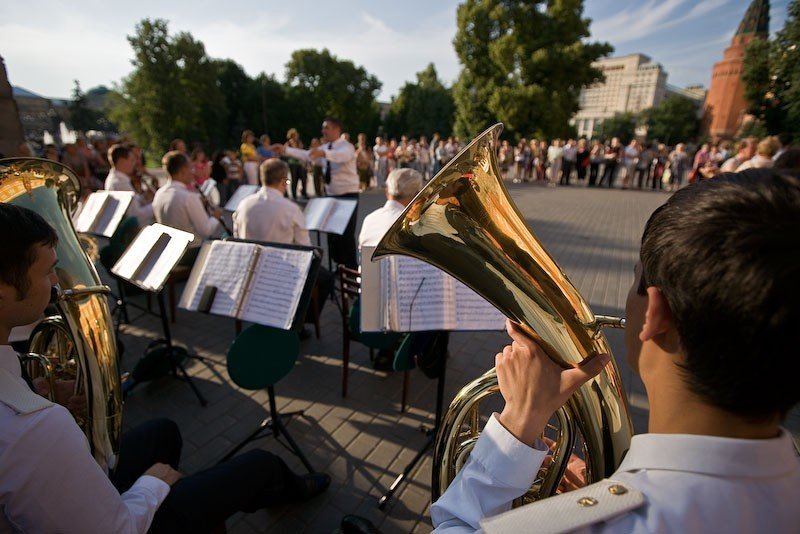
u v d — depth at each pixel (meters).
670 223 0.45
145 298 4.41
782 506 0.43
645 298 0.53
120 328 3.74
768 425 0.45
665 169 14.80
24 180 1.70
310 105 44.00
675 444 0.45
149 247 2.41
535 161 16.69
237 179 9.56
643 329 0.49
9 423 0.79
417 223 0.98
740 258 0.37
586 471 0.84
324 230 3.94
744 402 0.41
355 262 5.00
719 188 0.43
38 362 1.55
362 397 2.84
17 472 0.79
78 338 1.54
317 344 3.52
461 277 0.92
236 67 44.41
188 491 1.33
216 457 2.34
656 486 0.45
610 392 0.82
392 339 2.63
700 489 0.43
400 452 2.37
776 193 0.40
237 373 2.07
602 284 4.93
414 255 1.00
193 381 3.00
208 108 38.75
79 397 1.51
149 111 35.09
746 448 0.43
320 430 2.53
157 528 1.24
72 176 1.87
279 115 43.53
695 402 0.46
